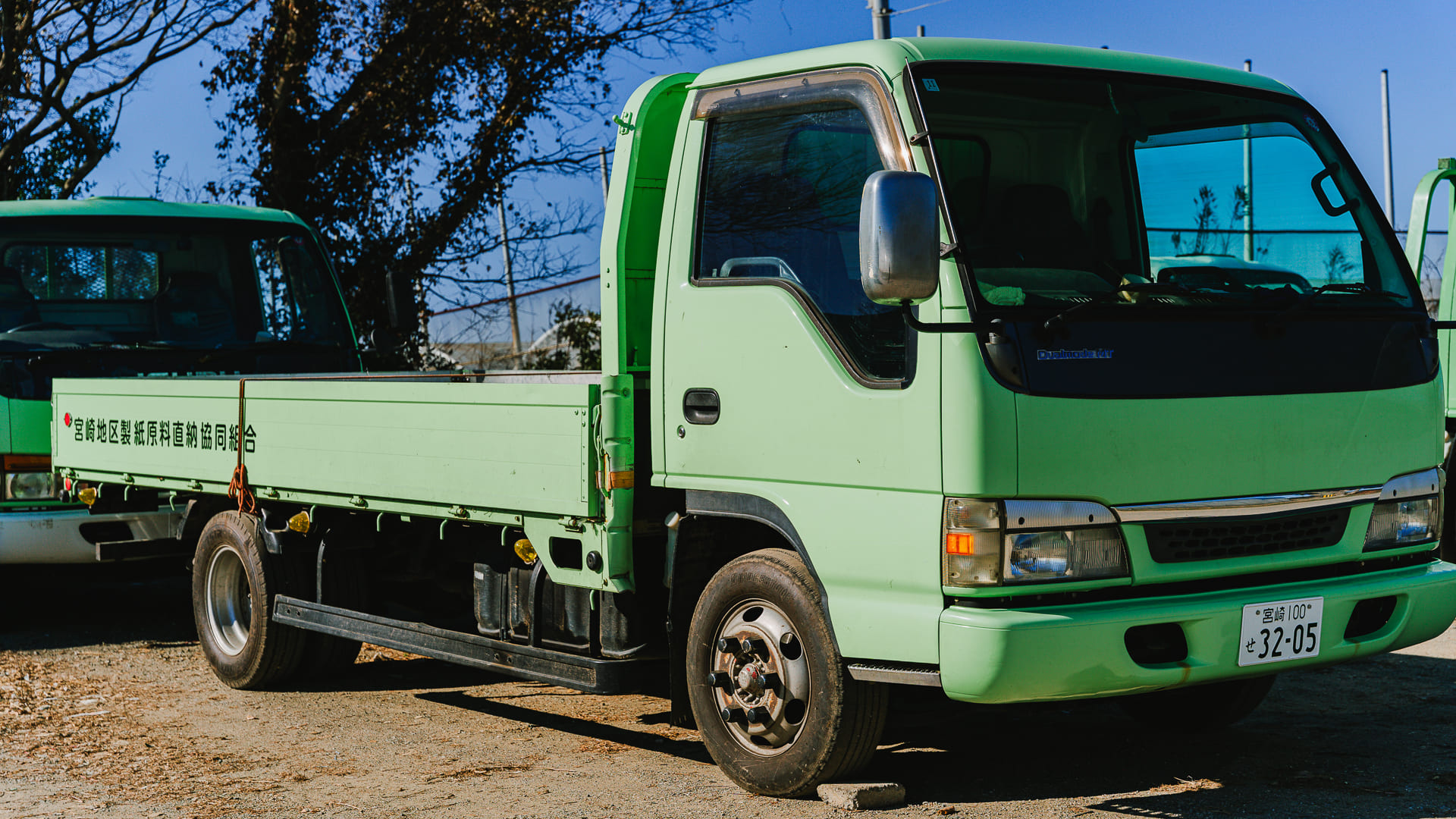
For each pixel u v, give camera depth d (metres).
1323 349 4.97
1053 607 4.46
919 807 5.02
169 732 6.66
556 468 5.39
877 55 4.80
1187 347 4.69
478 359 19.72
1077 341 4.52
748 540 5.48
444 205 18.64
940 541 4.46
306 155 18.03
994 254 4.64
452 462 5.92
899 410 4.57
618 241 5.53
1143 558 4.59
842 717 4.87
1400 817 4.84
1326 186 5.41
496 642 5.95
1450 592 5.24
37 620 10.12
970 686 4.41
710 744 5.31
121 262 9.94
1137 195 5.07
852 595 4.77
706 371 5.20
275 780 5.72
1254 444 4.77
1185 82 5.27
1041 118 4.90
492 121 18.28
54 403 9.08
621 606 5.43
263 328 10.35
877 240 4.16
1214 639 4.63
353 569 7.27
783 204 5.01
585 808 5.15
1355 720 6.41
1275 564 4.84
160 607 10.73
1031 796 5.18
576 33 18.00
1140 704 6.35
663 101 5.67
